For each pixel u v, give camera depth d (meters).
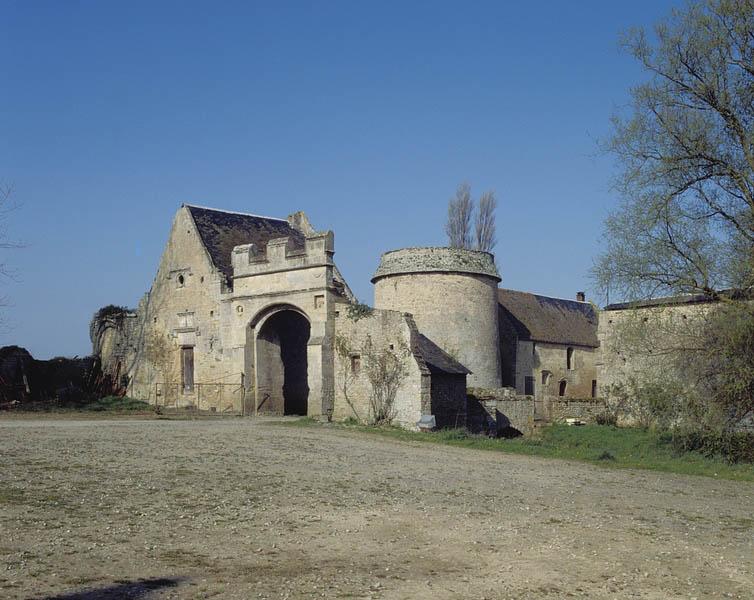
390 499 14.75
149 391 41.19
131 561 9.82
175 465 17.61
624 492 17.00
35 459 17.39
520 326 46.41
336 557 10.50
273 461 19.16
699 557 11.20
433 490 15.99
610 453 24.34
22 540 10.48
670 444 26.89
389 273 36.31
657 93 23.44
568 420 37.38
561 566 10.47
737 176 22.52
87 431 24.64
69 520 11.77
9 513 11.95
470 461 21.16
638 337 24.52
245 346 35.69
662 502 15.87
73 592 8.48
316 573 9.67
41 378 41.66
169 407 38.56
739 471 21.27
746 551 11.66
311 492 15.12
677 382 24.25
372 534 11.89
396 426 29.78
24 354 41.09
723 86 23.05
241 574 9.49
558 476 19.02
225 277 37.66
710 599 9.26
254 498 14.23
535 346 46.97
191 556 10.20
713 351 22.27
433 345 33.75
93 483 14.77
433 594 9.05
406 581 9.50
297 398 38.31
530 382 46.09
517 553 11.04
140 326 42.34
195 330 38.69
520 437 33.50
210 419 32.59
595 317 56.25
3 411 35.44
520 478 18.34
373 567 10.06
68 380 42.31
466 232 48.81
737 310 21.56
